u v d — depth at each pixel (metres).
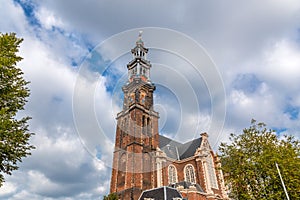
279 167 23.89
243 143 27.64
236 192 26.12
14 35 19.03
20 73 17.97
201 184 52.38
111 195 38.72
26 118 17.11
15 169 16.30
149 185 48.62
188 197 45.41
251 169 25.25
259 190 24.02
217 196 51.03
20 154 16.34
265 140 26.83
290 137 26.95
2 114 15.38
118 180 50.03
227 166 27.41
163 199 40.72
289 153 24.62
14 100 17.25
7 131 15.31
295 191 22.62
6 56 17.70
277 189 23.47
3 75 16.94
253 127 28.16
